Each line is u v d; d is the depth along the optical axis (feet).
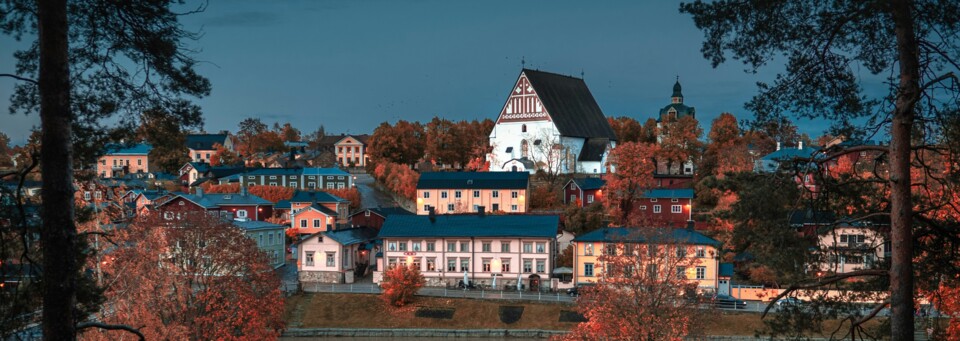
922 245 114.62
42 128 83.10
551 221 455.22
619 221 524.52
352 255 471.21
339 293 414.21
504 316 382.83
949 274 112.47
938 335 145.48
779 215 119.14
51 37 82.53
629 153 554.87
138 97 102.58
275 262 499.10
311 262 457.68
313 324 383.86
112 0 94.22
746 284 392.27
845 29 102.42
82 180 131.44
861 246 123.34
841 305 119.96
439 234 450.30
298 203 629.51
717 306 345.72
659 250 284.41
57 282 83.30
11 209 107.24
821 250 118.93
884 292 123.44
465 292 420.36
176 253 276.00
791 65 107.55
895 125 98.07
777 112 109.19
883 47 102.68
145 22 97.09
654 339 265.54
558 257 461.78
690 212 538.47
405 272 398.01
